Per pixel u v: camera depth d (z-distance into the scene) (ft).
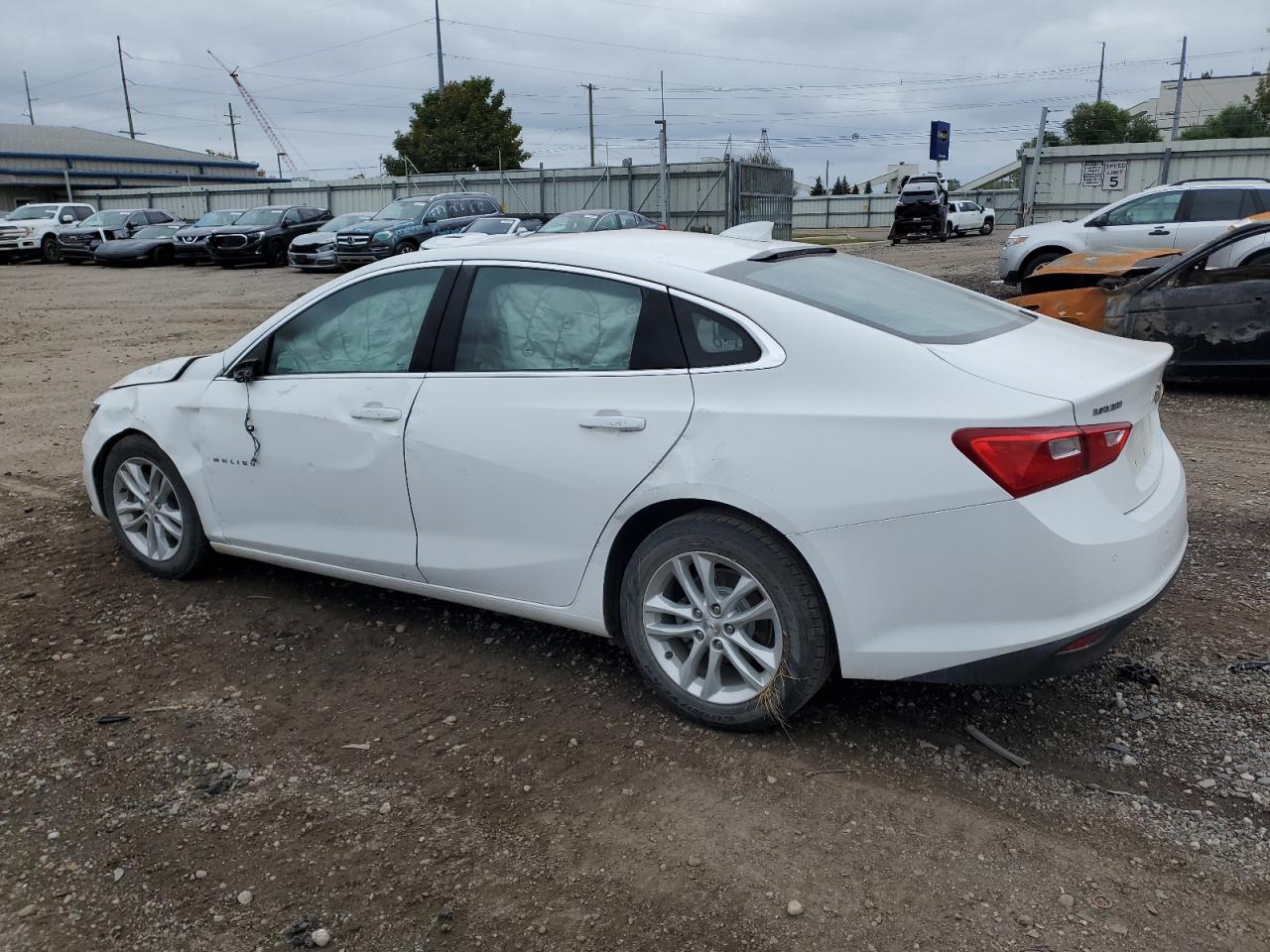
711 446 9.79
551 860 8.68
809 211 187.83
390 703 11.43
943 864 8.47
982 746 10.23
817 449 9.34
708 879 8.38
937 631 9.23
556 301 11.10
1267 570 14.40
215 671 12.23
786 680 9.93
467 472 11.34
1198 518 16.83
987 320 11.14
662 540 10.33
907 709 10.96
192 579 14.96
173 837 9.08
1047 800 9.30
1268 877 8.20
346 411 12.29
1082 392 9.05
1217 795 9.30
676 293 10.36
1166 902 7.95
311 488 12.84
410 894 8.30
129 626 13.50
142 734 10.81
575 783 9.78
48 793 9.76
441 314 11.82
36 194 169.37
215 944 7.80
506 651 12.63
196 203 142.82
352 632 13.25
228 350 13.96
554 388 10.84
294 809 9.46
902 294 11.39
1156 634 12.53
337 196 132.67
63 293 68.33
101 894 8.38
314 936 7.84
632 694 11.46
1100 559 8.93
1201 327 26.35
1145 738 10.28
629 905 8.10
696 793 9.55
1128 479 9.59
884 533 9.16
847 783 9.64
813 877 8.36
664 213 109.50
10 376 34.35
